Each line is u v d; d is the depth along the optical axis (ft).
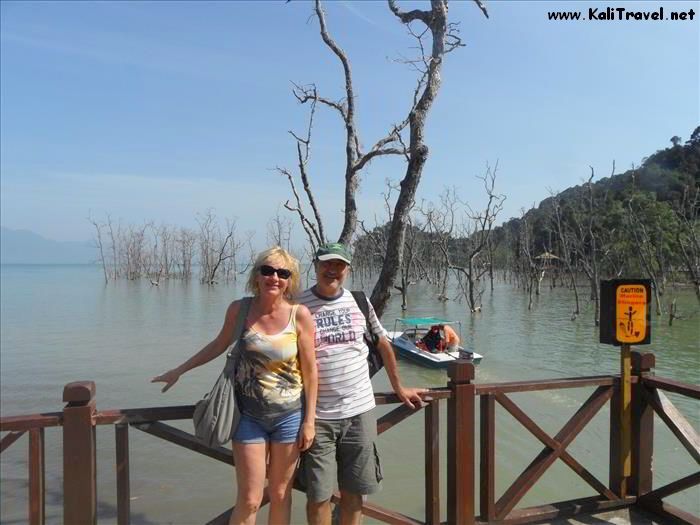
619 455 14.01
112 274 280.51
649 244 116.88
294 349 9.73
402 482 27.71
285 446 9.68
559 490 26.66
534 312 107.14
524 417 12.96
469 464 12.22
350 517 10.72
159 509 24.73
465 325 89.92
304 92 25.08
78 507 9.86
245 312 9.95
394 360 11.42
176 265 248.32
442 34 19.75
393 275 19.52
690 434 13.01
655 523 13.29
